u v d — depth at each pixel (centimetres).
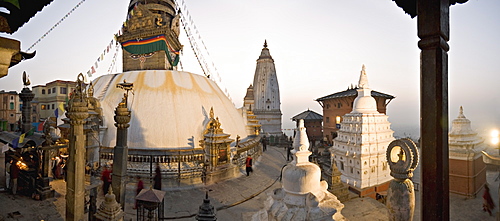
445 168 320
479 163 1427
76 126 894
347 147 1852
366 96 1906
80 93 915
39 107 5031
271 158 3059
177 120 2133
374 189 1706
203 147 2047
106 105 2209
